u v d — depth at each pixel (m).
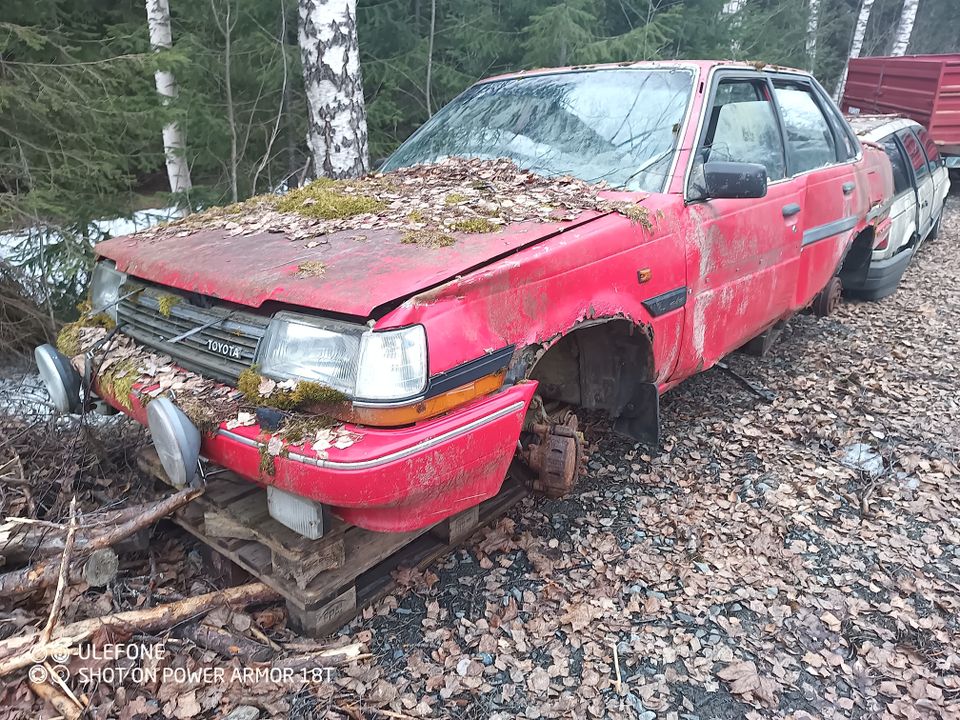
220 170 8.24
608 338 3.30
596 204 3.11
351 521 2.34
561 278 2.70
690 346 3.54
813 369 5.26
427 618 2.75
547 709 2.38
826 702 2.44
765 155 4.18
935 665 2.61
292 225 3.04
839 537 3.33
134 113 5.86
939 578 3.07
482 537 3.25
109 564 2.62
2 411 4.02
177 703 2.33
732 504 3.58
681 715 2.36
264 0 8.10
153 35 7.69
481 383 2.43
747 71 4.16
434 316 2.28
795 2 17.22
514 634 2.69
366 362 2.19
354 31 5.95
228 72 7.38
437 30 9.96
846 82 14.92
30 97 5.50
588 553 3.19
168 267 2.80
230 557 2.72
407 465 2.19
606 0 11.52
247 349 2.47
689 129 3.55
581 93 3.98
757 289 4.03
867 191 5.62
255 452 2.27
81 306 3.38
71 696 2.25
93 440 3.48
